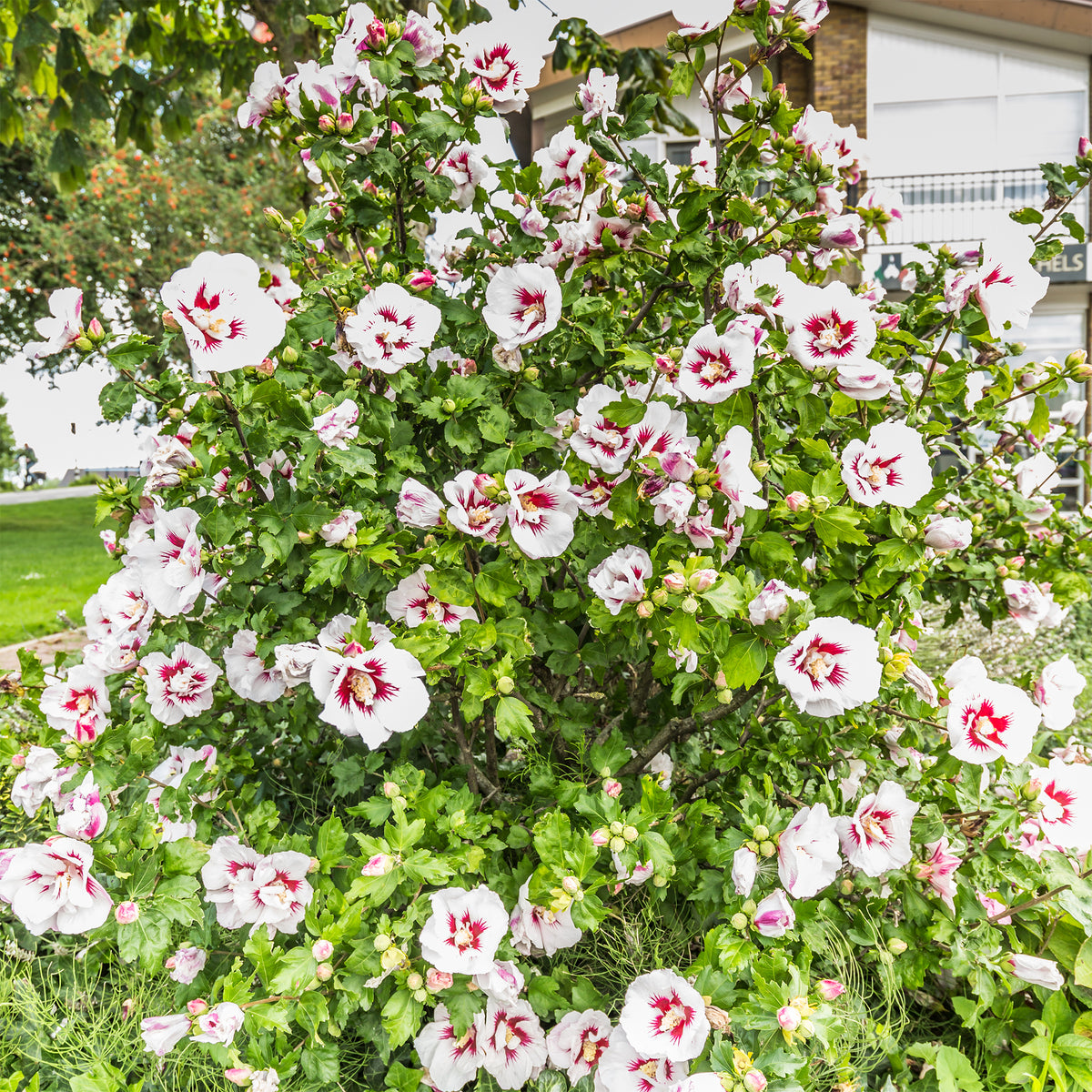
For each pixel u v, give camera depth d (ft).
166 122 16.85
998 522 8.32
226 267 4.86
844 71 35.60
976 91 35.22
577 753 7.01
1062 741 7.91
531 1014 5.13
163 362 5.62
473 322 6.31
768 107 6.01
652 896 5.81
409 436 6.25
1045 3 32.50
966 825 5.65
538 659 7.17
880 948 5.55
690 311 6.62
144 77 15.46
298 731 6.62
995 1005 5.49
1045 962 5.08
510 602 5.61
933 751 6.21
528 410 6.17
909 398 6.24
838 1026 4.51
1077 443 8.27
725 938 4.58
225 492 5.86
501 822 5.85
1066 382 7.00
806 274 7.44
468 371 6.76
